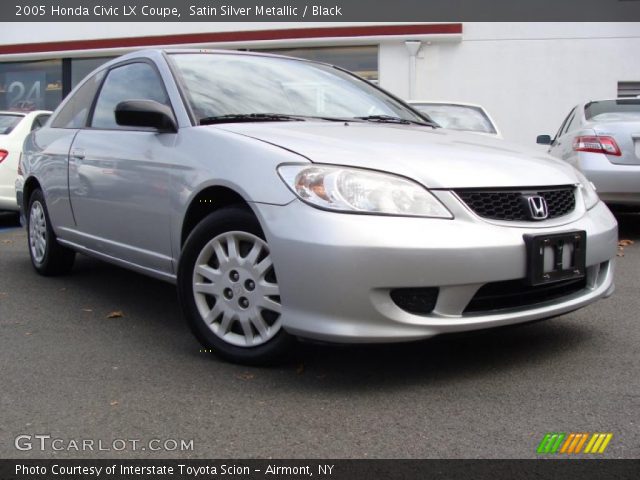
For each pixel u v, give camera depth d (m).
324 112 4.14
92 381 3.18
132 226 3.99
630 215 9.26
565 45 13.42
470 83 13.83
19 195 5.78
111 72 4.72
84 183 4.48
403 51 14.02
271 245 3.00
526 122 13.73
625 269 5.70
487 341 3.71
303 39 14.25
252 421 2.74
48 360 3.48
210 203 3.52
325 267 2.84
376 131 3.63
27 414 2.83
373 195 2.91
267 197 3.04
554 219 3.24
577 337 3.78
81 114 4.90
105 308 4.52
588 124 7.11
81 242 4.71
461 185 3.01
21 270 5.79
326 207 2.89
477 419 2.74
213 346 3.38
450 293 2.92
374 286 2.82
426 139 3.56
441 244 2.86
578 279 3.38
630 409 2.82
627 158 6.62
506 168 3.25
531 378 3.17
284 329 3.05
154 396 2.99
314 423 2.71
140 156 3.87
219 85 4.00
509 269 2.99
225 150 3.33
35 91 16.69
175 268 3.70
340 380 3.15
